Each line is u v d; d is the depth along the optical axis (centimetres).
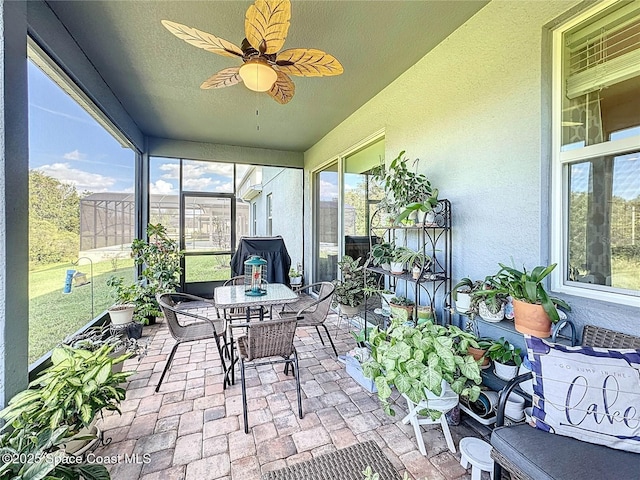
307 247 588
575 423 120
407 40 241
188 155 521
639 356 122
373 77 299
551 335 158
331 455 168
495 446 125
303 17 211
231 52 187
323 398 226
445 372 163
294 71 207
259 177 987
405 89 290
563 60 176
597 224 167
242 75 193
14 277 143
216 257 579
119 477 154
